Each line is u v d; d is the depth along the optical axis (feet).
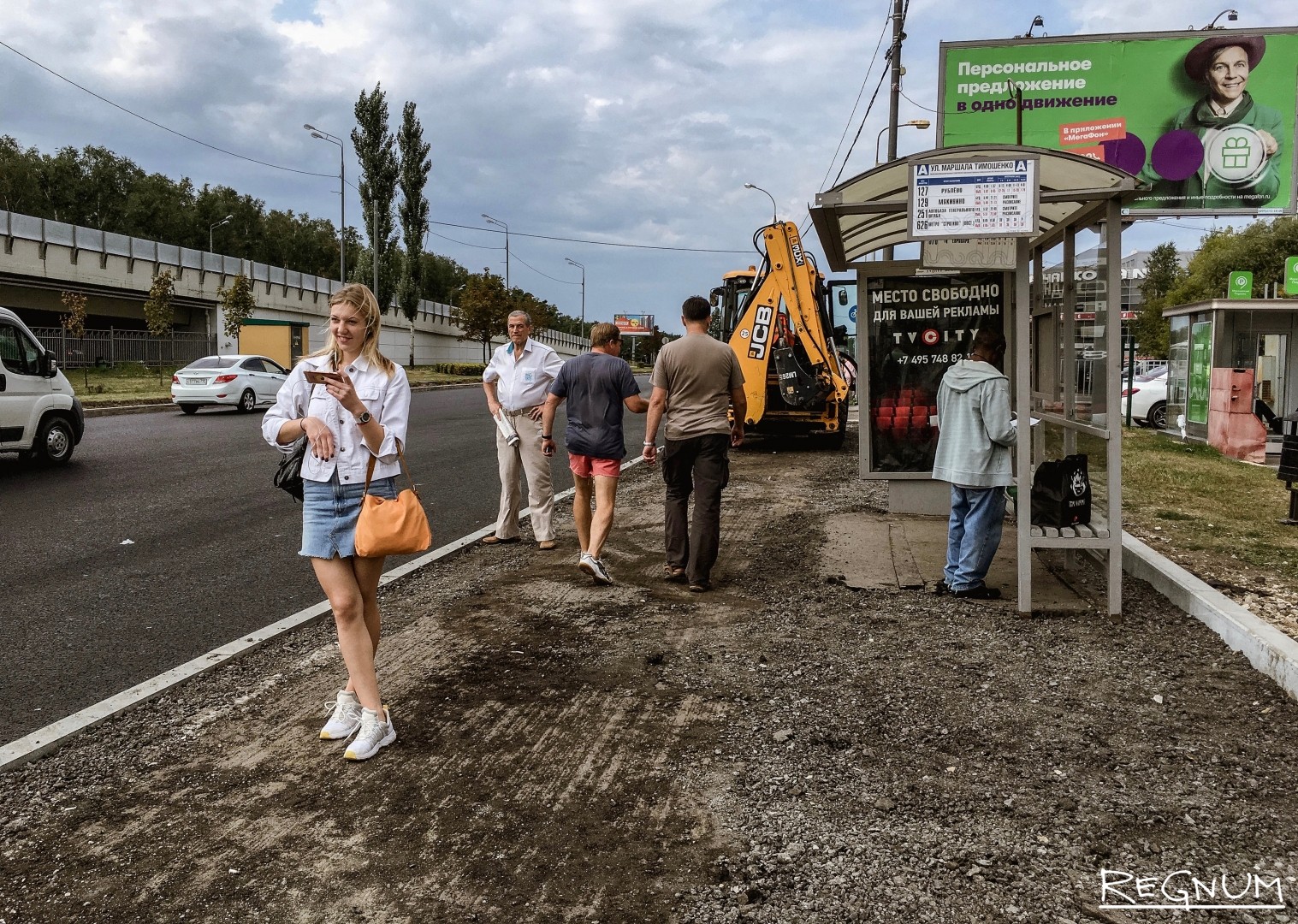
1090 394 20.21
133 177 318.86
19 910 9.37
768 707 14.56
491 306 195.52
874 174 18.15
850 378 65.92
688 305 21.83
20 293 151.94
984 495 20.03
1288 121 55.06
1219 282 148.25
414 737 13.42
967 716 14.12
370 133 180.86
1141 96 55.93
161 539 27.09
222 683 15.70
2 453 47.88
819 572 22.76
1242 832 10.78
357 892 9.66
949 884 9.79
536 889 9.71
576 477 23.07
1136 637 17.62
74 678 15.89
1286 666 14.79
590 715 14.23
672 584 22.06
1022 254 18.34
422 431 61.62
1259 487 35.76
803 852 10.39
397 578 22.65
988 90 56.95
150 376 134.41
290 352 130.21
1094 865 10.16
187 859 10.29
